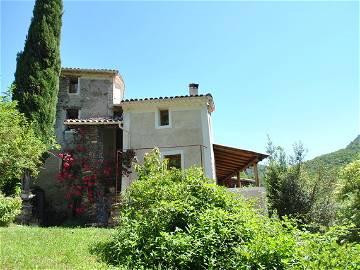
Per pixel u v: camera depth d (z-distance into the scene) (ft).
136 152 61.21
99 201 58.23
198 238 24.73
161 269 23.25
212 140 66.90
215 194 30.07
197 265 23.76
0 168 46.80
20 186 54.60
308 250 21.01
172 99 62.03
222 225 25.77
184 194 30.12
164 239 25.13
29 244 26.73
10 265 20.08
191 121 61.82
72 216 64.85
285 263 20.67
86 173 60.18
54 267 20.59
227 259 23.58
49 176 72.02
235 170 78.18
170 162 60.75
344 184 72.43
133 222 29.25
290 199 70.74
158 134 61.77
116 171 58.49
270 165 78.28
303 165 78.07
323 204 71.61
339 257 20.36
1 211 41.96
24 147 48.55
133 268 23.20
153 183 33.22
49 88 65.62
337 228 24.86
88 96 78.95
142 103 62.69
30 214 55.62
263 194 53.67
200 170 34.01
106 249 27.09
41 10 68.80
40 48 66.49
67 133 76.13
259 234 24.23
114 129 68.90
